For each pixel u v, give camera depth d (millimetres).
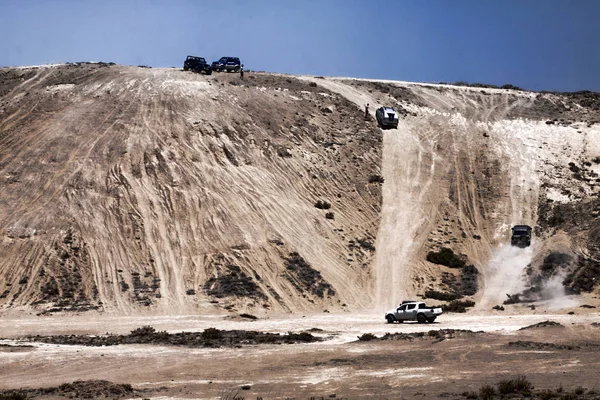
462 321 51094
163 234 65688
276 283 61031
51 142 76688
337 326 49469
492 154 87062
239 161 77250
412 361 33469
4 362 34375
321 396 26344
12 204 67688
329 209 73562
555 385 27000
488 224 74438
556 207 76188
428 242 70812
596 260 64688
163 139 78062
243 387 28234
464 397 25281
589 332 42062
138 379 30672
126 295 57656
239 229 67062
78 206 67500
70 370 32750
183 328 48125
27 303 55500
